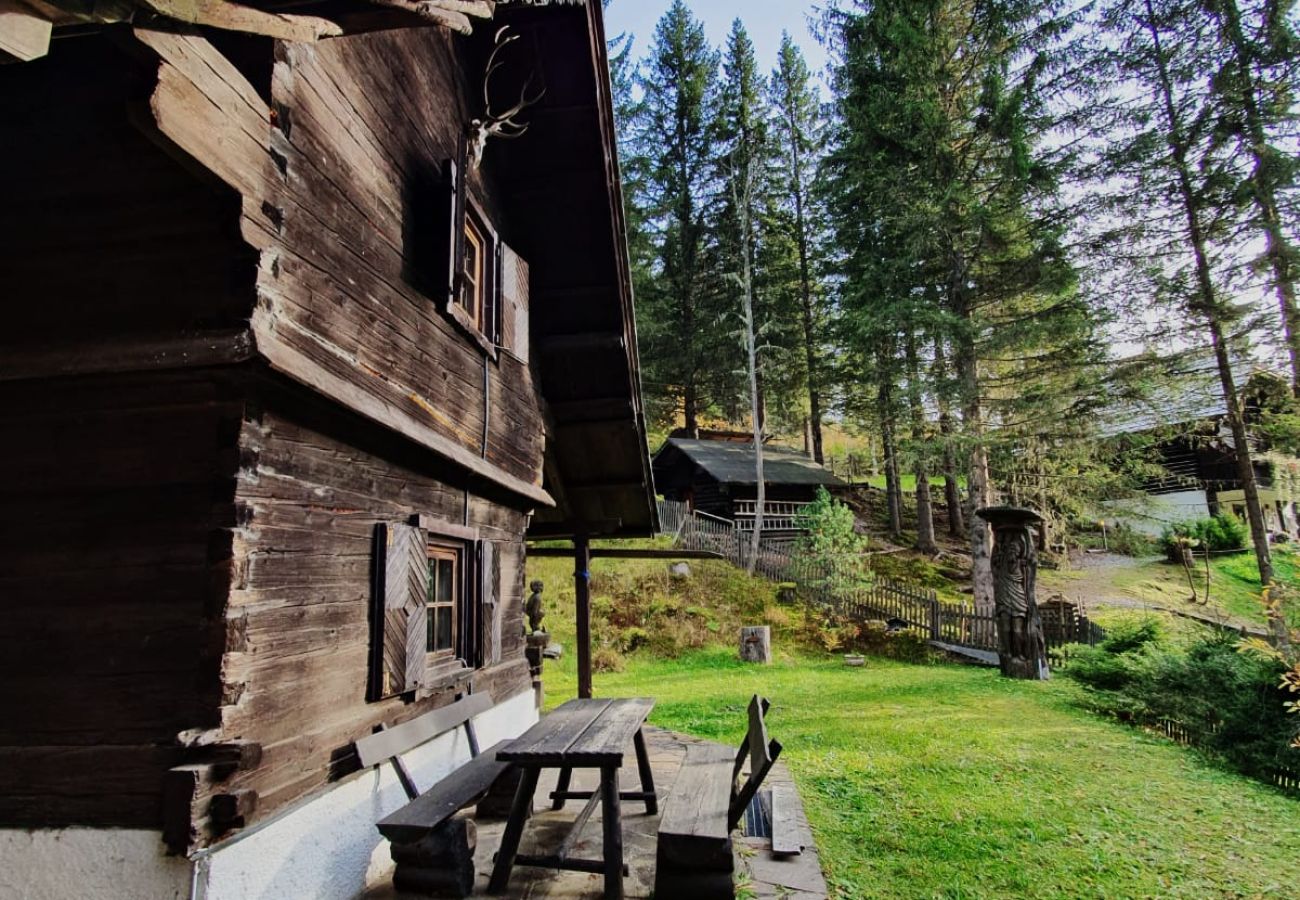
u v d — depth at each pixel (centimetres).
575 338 678
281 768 281
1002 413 1705
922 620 1566
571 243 661
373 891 342
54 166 280
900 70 1789
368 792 352
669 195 3219
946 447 1714
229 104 257
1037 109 1597
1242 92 1341
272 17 202
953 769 605
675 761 622
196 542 258
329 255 328
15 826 249
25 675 258
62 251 279
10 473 272
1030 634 1141
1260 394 1452
